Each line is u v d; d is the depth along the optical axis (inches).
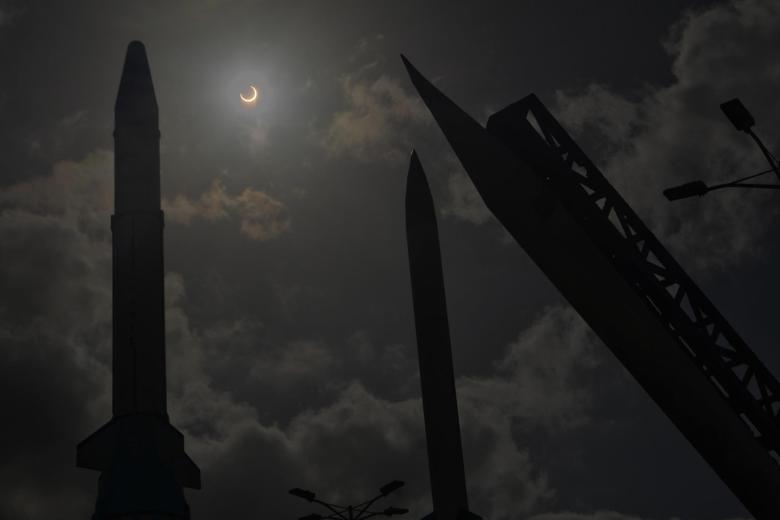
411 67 1010.1
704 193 780.0
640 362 908.0
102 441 1142.3
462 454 1736.0
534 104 938.1
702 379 902.4
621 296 893.2
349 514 1369.3
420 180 1934.1
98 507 1090.1
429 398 1756.9
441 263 1868.8
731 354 914.7
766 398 920.9
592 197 921.5
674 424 939.3
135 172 1278.3
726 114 747.4
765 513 952.9
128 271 1228.5
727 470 933.8
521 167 921.5
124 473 1101.7
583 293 904.9
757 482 930.1
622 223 917.2
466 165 949.8
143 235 1245.7
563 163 922.1
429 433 1740.9
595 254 896.9
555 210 900.0
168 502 1092.5
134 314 1206.3
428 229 1878.7
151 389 1176.8
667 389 908.0
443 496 1694.1
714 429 909.8
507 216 927.7
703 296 909.8
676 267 909.8
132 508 1072.2
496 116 944.3
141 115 1310.3
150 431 1143.6
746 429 919.0
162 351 1208.2
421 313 1818.4
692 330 908.0
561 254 901.8
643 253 912.3
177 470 1146.0
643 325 892.6
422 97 989.8
